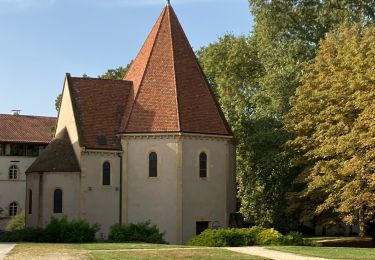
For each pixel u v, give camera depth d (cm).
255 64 6247
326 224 4628
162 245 3441
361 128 3806
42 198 4656
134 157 4712
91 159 4675
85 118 4816
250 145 4991
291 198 4616
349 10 5228
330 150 4028
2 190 8088
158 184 4628
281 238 3675
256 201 5131
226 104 5684
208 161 4731
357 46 4169
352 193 3756
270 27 5528
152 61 4947
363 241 4547
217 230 3666
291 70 4953
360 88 3912
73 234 3916
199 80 4938
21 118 8638
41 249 3056
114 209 4697
